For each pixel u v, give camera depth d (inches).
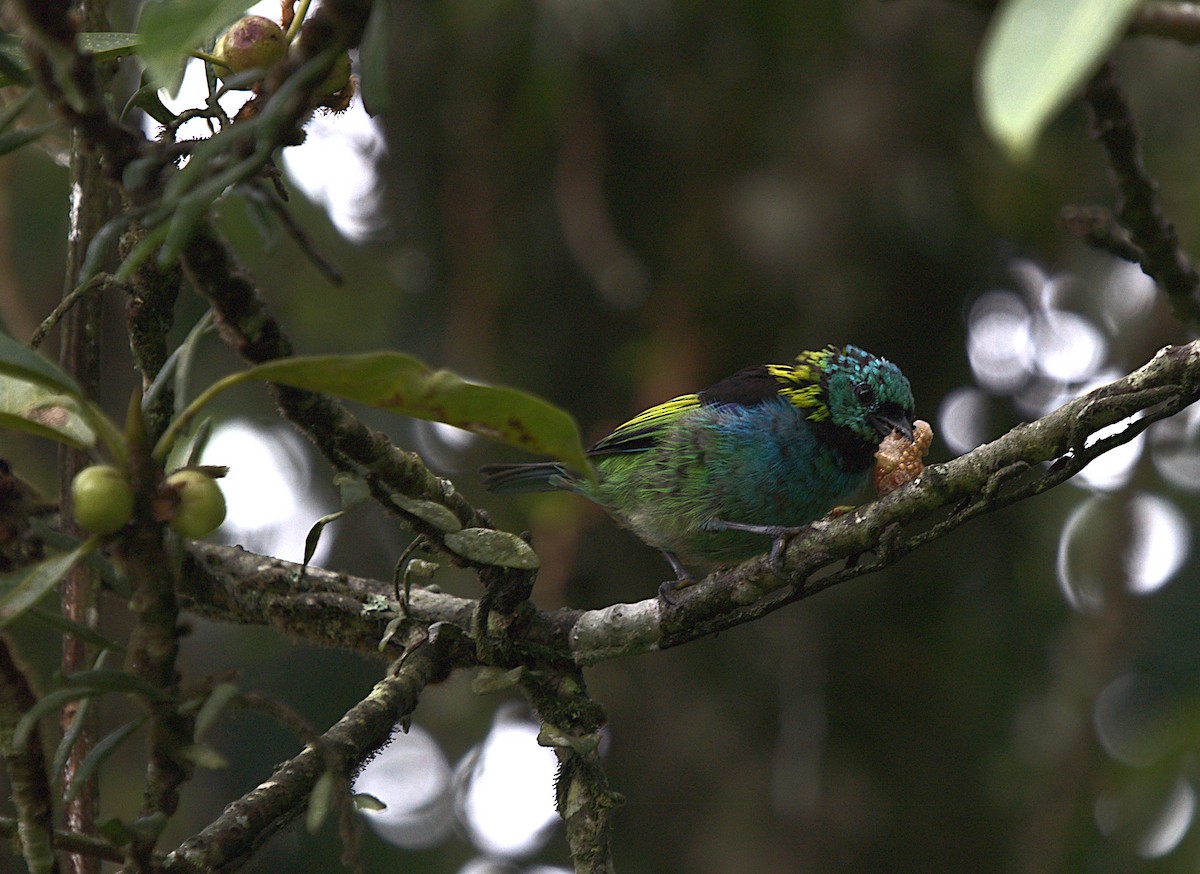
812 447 354.0
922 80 470.0
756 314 470.6
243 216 438.0
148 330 179.0
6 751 137.9
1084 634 473.7
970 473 192.5
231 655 499.2
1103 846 433.7
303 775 177.0
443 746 509.7
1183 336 460.8
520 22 446.6
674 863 472.7
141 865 144.3
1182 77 467.2
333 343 481.7
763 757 479.5
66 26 116.0
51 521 182.5
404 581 210.4
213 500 125.3
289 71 119.6
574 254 465.1
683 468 355.9
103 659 149.0
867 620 485.1
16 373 116.8
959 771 481.7
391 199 490.9
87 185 189.6
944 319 481.7
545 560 442.9
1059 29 70.6
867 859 464.8
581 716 212.8
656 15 437.4
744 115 472.7
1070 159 470.3
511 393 123.6
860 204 466.3
